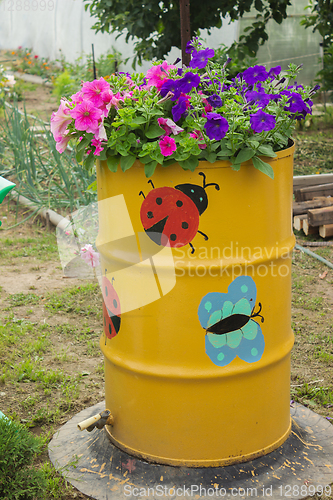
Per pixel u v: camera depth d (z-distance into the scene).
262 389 2.44
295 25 10.94
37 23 18.25
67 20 16.28
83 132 2.28
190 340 2.30
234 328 2.32
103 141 2.23
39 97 14.08
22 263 5.66
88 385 3.44
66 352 3.90
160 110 2.22
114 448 2.61
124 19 6.46
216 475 2.39
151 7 6.25
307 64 11.24
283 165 2.32
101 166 2.39
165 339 2.32
